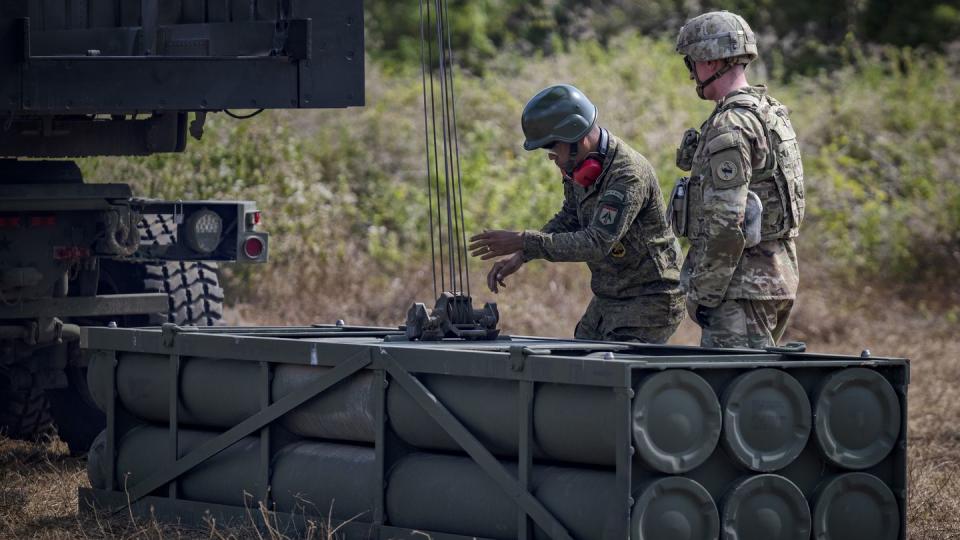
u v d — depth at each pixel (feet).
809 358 42.86
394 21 206.39
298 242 116.98
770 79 182.29
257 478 47.52
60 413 69.21
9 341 64.44
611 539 38.04
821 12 209.56
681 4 210.38
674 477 38.50
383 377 43.73
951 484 59.47
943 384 86.99
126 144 69.62
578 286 116.26
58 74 55.21
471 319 48.85
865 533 41.91
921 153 146.30
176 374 49.42
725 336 47.24
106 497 52.08
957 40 199.52
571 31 202.39
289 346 46.06
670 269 54.13
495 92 154.51
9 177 65.62
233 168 120.47
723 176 46.03
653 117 148.15
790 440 40.50
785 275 47.78
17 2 54.44
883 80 170.81
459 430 41.83
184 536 47.75
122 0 64.34
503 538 41.27
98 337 52.13
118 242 65.10
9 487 58.65
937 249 129.49
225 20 62.08
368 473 44.73
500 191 131.85
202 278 71.51
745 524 39.81
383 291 115.14
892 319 116.47
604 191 52.39
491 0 213.46
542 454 40.60
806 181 137.90
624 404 37.52
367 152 138.31
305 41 58.39
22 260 63.36
